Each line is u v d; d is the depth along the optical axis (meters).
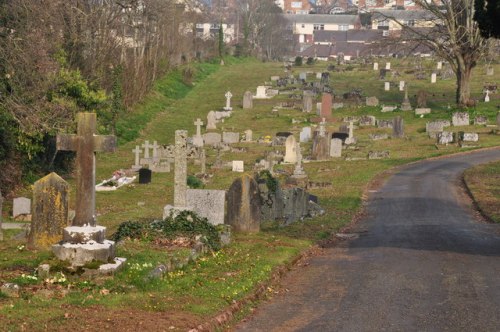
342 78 116.25
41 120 40.38
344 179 50.12
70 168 50.44
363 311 16.58
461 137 65.62
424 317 16.02
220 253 22.78
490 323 15.56
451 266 21.94
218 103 97.06
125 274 17.75
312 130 72.44
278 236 27.88
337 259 23.70
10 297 15.52
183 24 123.50
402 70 117.81
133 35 89.69
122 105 79.50
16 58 39.47
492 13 28.80
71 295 15.88
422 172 52.41
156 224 23.98
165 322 14.31
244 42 166.75
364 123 77.69
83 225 18.16
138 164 55.97
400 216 35.56
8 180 41.78
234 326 15.40
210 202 28.81
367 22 198.50
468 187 44.91
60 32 54.00
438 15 81.94
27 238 24.70
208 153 64.06
